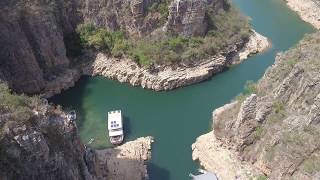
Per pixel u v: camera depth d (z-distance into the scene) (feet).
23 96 230.89
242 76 378.94
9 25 340.18
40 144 214.90
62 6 383.86
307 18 461.37
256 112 284.61
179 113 342.85
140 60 376.89
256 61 395.14
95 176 267.39
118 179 278.05
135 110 346.95
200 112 343.05
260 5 492.13
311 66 274.57
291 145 260.21
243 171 282.56
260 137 284.41
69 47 388.16
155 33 391.86
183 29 388.37
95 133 323.98
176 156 303.89
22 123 212.43
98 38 388.78
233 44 401.49
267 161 272.72
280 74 295.48
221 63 384.88
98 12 394.32
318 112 257.14
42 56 362.12
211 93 362.53
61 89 365.20
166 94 363.56
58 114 240.53
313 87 266.57
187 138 318.86
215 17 408.87
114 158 294.46
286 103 281.54
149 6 393.29
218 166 289.94
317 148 251.60
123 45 387.34
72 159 239.30
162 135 321.93
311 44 304.50
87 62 387.34
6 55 341.62
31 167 213.25
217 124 302.66
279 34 434.71
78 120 336.08
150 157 302.45
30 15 353.51
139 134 323.37
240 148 290.35
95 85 373.40
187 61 377.71
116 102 355.56
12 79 345.72
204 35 398.01
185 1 377.91
